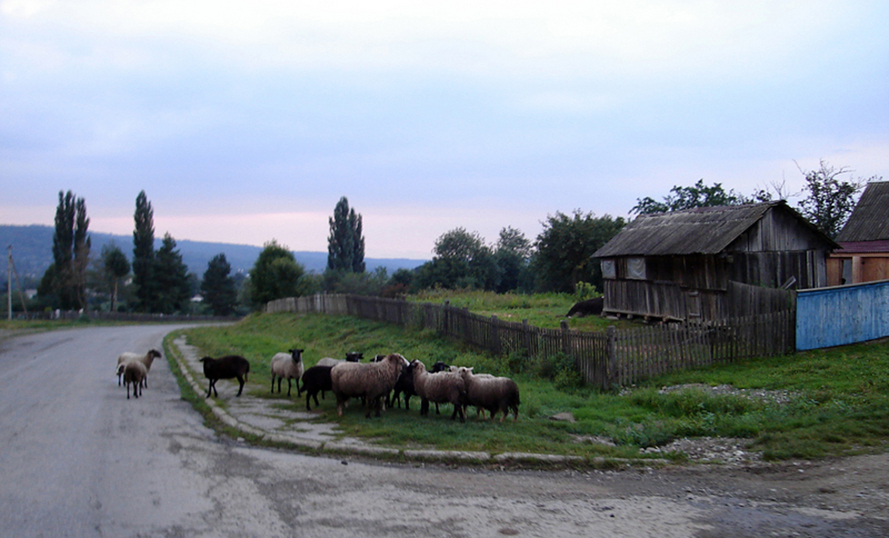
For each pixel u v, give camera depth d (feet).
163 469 26.25
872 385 36.55
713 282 62.13
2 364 71.72
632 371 44.09
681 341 46.24
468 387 35.17
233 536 18.33
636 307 74.59
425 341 70.74
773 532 17.61
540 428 32.81
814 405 33.27
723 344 47.62
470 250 236.02
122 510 20.84
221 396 46.34
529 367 50.70
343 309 114.01
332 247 269.85
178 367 66.69
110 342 110.52
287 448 30.30
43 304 279.28
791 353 48.93
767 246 62.18
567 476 24.81
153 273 276.82
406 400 41.55
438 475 25.07
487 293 131.54
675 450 28.09
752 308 55.88
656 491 22.29
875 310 51.98
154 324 220.02
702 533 17.74
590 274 152.87
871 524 17.75
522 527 18.66
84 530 18.94
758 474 23.86
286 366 46.75
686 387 41.47
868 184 84.94
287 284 179.83
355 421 35.91
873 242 74.79
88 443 31.30
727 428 30.19
